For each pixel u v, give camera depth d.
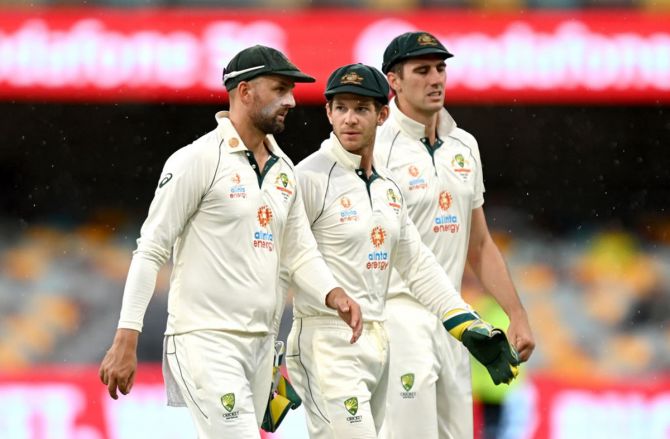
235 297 16.34
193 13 45.91
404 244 18.70
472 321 17.86
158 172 58.25
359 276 18.02
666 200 59.00
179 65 45.78
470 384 20.78
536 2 48.69
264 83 16.45
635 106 58.44
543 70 46.53
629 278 53.41
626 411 32.28
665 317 51.31
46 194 57.91
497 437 32.16
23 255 54.09
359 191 18.09
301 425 29.72
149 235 16.05
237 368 16.34
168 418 31.62
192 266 16.38
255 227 16.45
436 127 20.58
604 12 46.94
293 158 55.34
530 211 59.06
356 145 17.80
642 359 49.56
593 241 57.06
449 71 46.56
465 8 48.72
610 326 50.75
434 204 20.14
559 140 58.91
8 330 49.38
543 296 51.81
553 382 32.47
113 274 53.25
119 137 57.94
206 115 57.59
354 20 46.03
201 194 16.25
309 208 17.98
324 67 45.75
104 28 45.84
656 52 46.38
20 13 45.84
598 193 59.03
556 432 32.28
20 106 57.28
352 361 17.84
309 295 17.30
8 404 31.95
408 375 19.58
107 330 50.06
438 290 18.45
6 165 58.12
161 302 43.94
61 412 31.94
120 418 31.69
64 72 45.81
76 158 58.19
